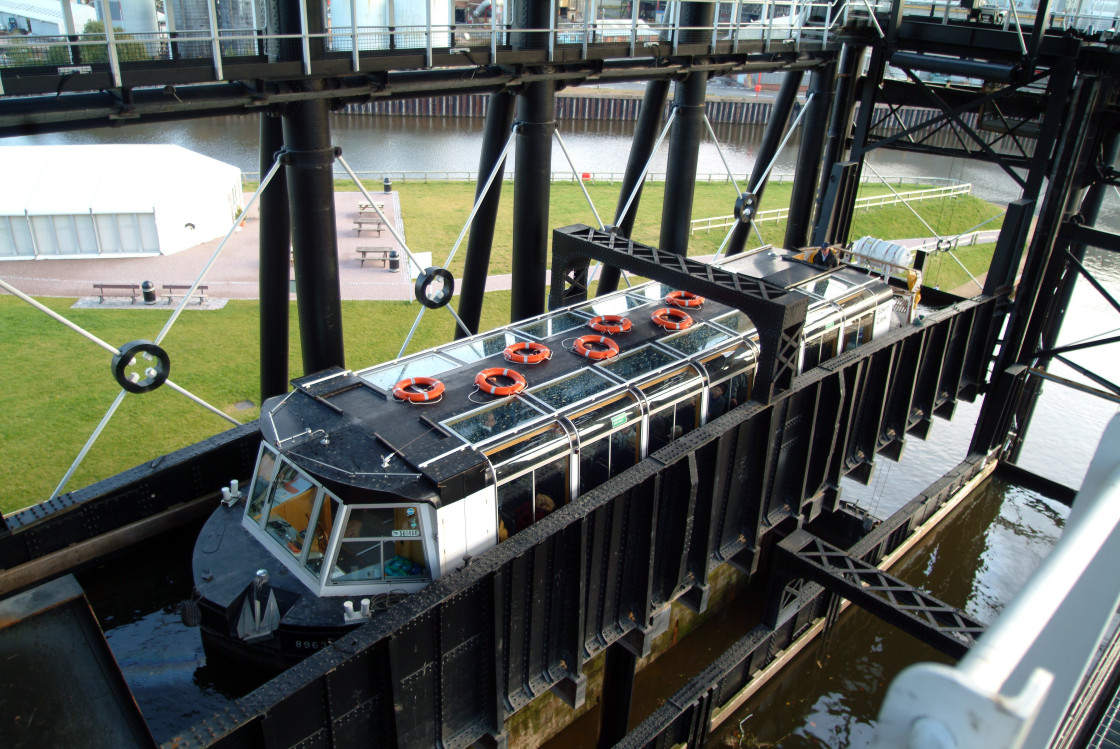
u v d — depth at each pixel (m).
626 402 12.54
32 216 31.86
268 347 15.09
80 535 11.82
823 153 23.56
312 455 10.62
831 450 15.96
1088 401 27.41
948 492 20.62
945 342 19.00
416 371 13.01
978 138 20.94
